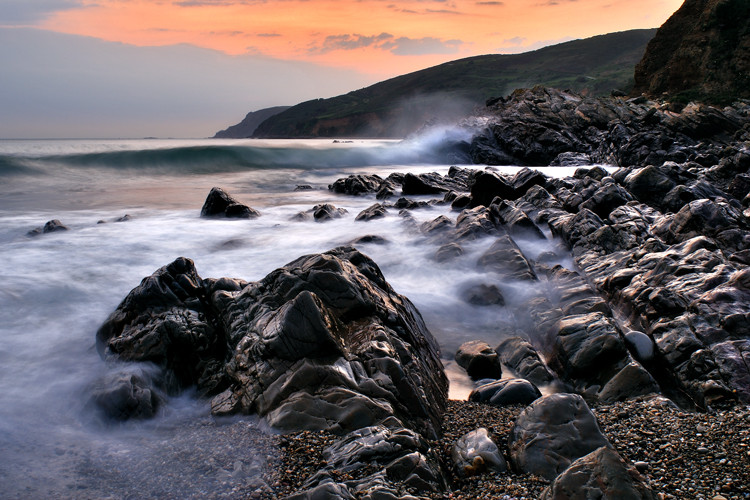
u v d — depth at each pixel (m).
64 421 4.96
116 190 26.27
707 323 6.18
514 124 44.56
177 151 37.28
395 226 13.83
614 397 5.48
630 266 8.69
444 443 4.54
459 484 3.87
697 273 7.34
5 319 7.55
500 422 4.96
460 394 5.84
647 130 36.78
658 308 6.93
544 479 3.74
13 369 6.03
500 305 8.44
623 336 6.31
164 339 5.93
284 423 4.52
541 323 7.31
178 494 3.74
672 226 10.10
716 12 51.03
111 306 8.24
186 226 14.77
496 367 6.34
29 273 9.80
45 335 7.07
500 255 9.44
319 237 12.97
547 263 9.96
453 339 7.49
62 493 3.76
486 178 15.55
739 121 38.03
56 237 13.09
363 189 23.41
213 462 4.13
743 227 9.50
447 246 10.35
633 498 2.96
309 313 5.14
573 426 4.03
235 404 5.05
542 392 5.95
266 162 41.44
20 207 19.84
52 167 32.34
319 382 4.78
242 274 10.10
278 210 18.61
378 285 6.78
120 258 11.12
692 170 18.97
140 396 5.12
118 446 4.50
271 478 3.86
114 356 5.95
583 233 10.69
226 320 6.19
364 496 3.33
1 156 32.03
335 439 4.29
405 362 5.27
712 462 3.85
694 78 51.09
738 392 5.19
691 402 5.51
